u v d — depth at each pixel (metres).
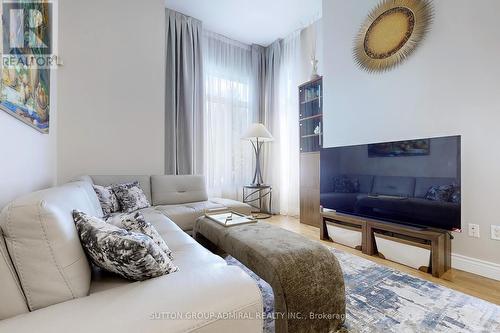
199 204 2.78
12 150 1.27
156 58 3.22
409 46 2.29
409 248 2.00
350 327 1.27
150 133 3.18
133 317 0.63
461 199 1.96
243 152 4.39
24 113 1.40
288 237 1.43
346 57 2.85
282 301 1.10
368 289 1.65
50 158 2.15
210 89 4.07
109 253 0.80
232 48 4.32
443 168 1.88
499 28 1.81
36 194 0.86
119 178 2.72
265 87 4.59
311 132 3.63
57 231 0.74
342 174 2.65
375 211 2.34
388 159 2.24
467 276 1.87
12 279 0.69
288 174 4.21
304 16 3.70
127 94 3.01
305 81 3.91
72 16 2.66
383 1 2.50
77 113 2.70
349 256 2.27
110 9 2.90
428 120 2.18
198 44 3.84
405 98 2.33
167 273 0.87
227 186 4.24
